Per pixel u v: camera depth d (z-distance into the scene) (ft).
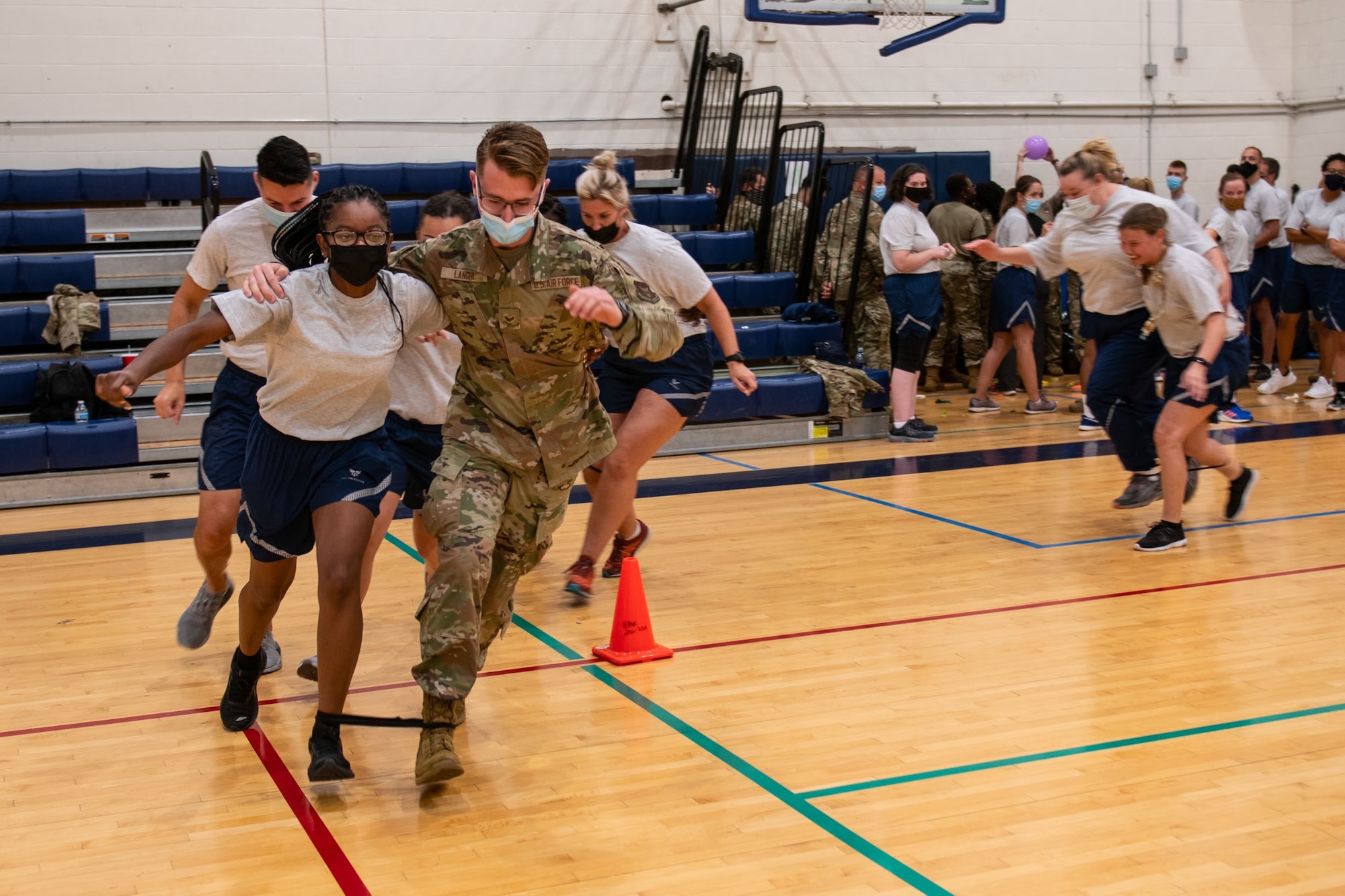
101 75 28.84
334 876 8.14
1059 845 8.38
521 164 8.05
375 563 17.15
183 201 29.01
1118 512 19.57
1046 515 19.45
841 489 21.86
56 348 24.48
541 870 8.15
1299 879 7.85
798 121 34.88
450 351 11.32
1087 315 18.48
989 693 11.54
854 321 28.66
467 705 11.48
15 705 11.70
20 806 9.37
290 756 10.32
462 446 9.20
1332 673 11.96
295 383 8.76
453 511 8.92
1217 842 8.39
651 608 14.66
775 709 11.21
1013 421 28.86
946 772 9.68
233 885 8.04
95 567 17.15
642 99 33.40
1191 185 40.22
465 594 8.80
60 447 21.30
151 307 25.27
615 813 9.05
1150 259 15.98
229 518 11.03
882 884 7.86
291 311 8.53
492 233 8.29
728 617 14.25
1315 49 40.24
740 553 17.37
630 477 14.39
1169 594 14.88
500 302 8.62
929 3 31.27
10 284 24.73
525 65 32.14
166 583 16.26
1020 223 28.91
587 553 14.61
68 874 8.23
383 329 8.77
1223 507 19.69
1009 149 37.60
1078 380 35.73
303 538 9.39
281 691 11.96
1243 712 10.93
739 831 8.68
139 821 9.06
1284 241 34.06
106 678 12.51
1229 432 26.76
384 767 10.05
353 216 8.16
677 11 33.37
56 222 26.27
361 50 30.68
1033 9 37.35
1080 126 38.40
